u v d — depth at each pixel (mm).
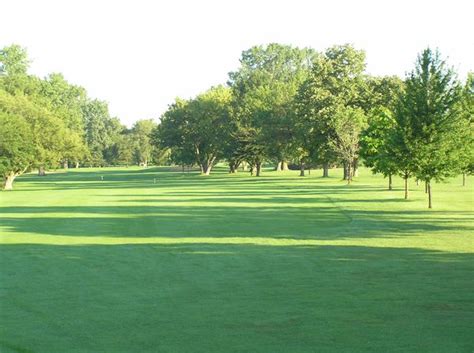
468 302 12211
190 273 15977
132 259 18469
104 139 183125
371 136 54000
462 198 43031
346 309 11734
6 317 11508
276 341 9664
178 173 116125
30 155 73438
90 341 9867
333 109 70375
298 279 14891
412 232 24453
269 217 31188
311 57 143375
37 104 94750
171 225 27875
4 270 16688
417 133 35438
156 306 12273
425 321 10750
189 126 106062
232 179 84688
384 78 77125
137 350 9336
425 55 35312
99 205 40562
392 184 64062
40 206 40125
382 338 9727
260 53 141000
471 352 8938
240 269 16484
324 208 36281
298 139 78438
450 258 17953
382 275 15266
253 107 98812
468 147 35719
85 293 13633
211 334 10156
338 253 19172
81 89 183000
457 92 35344
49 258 18797
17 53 117688
